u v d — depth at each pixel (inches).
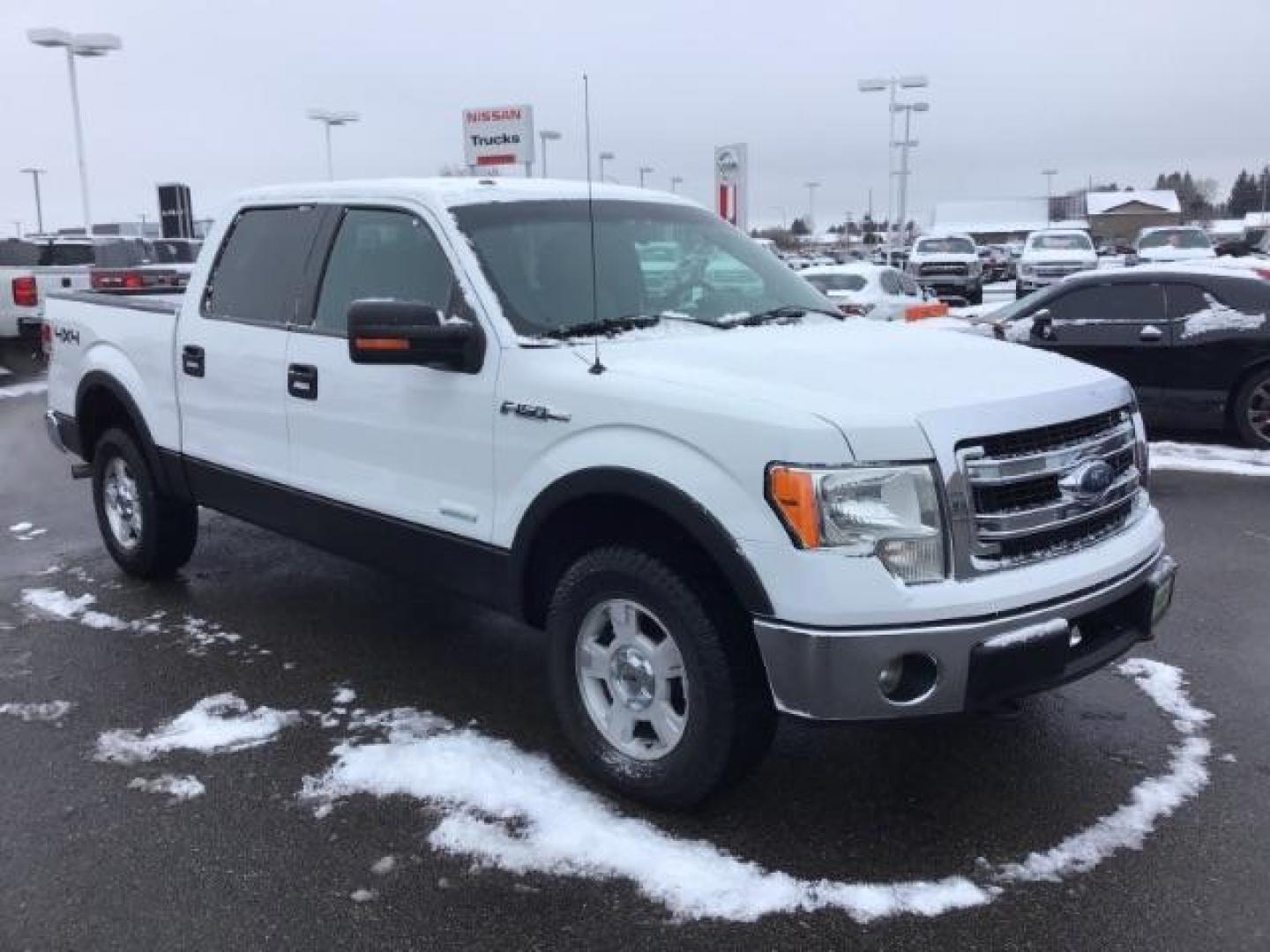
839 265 732.0
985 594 127.1
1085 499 139.3
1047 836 142.0
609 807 149.3
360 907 128.9
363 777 158.4
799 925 124.9
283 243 199.6
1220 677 191.9
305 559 267.3
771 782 156.3
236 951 121.6
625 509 146.3
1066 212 3668.8
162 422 225.5
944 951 120.4
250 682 193.0
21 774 160.7
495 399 156.8
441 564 169.6
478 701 185.0
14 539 290.2
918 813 147.9
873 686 125.6
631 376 143.9
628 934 123.6
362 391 177.3
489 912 127.7
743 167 741.3
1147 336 397.1
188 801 152.6
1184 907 127.0
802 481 124.6
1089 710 178.9
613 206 191.9
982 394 135.6
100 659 203.9
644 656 145.6
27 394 581.9
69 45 1047.0
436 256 171.8
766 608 127.9
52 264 768.3
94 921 126.9
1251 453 381.4
